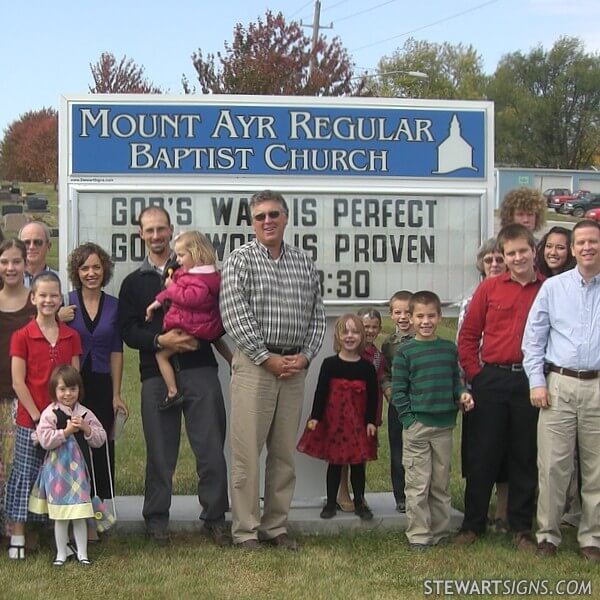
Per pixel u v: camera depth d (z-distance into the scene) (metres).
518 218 6.34
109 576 4.97
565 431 5.32
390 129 6.50
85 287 5.62
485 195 6.59
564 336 5.31
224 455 6.13
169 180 6.32
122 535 5.77
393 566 5.24
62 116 6.27
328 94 20.16
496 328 5.62
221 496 5.61
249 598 4.70
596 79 62.16
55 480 5.10
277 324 5.35
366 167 6.48
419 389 5.57
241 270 5.33
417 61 59.72
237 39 19.84
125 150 6.30
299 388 5.54
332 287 6.45
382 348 6.29
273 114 6.39
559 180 48.25
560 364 5.32
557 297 5.36
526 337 5.44
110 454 5.66
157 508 5.60
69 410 5.16
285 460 5.57
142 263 5.98
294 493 6.36
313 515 6.05
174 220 6.32
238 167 6.36
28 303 5.56
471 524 5.75
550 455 5.36
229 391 6.32
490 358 5.64
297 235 6.41
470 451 5.73
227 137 6.36
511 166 65.00
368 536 5.81
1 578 4.89
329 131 6.44
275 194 5.40
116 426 5.70
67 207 6.26
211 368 5.63
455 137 6.56
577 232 5.25
